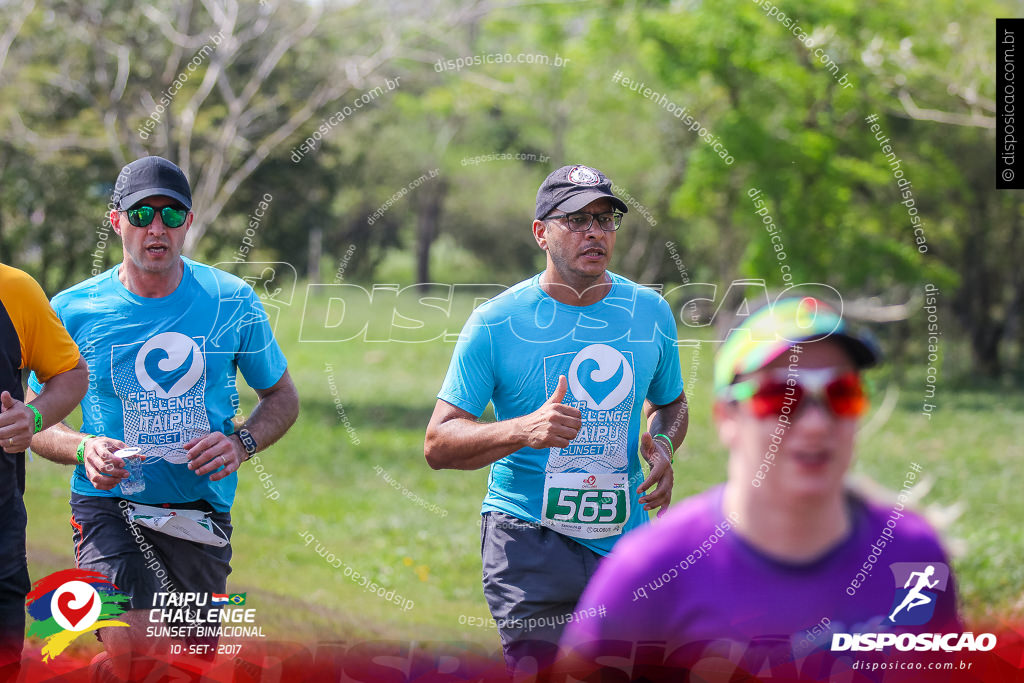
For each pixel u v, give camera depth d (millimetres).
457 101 32406
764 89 40031
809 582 4211
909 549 4285
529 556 7500
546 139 44594
